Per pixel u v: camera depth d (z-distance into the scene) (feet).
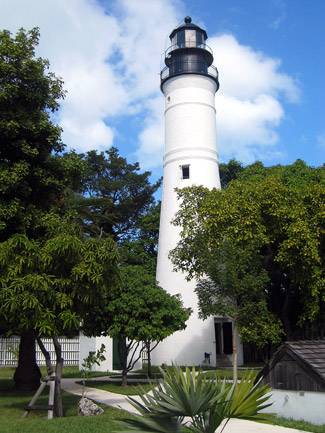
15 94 48.32
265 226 70.18
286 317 79.97
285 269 74.33
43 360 89.30
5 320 40.19
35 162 51.11
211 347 87.86
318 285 68.18
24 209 49.03
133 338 59.52
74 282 38.68
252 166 97.71
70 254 38.22
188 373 17.01
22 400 49.80
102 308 58.70
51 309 37.93
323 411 34.32
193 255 71.20
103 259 39.42
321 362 36.09
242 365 89.92
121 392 54.13
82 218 104.42
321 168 91.56
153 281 63.57
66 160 53.21
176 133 97.91
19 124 48.06
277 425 34.60
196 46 99.91
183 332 88.22
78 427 33.88
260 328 60.64
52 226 43.93
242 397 16.35
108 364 83.35
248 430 32.71
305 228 66.69
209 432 16.03
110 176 132.57
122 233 133.18
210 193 72.69
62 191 54.03
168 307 62.03
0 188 46.32
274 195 69.31
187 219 73.41
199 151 96.32
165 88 102.32
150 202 133.18
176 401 15.60
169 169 97.81
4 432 32.63
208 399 15.48
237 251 59.52
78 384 63.57
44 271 38.34
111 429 32.94
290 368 37.86
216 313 58.59
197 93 98.68
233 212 67.21
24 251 37.88
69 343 91.35
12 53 48.83
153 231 127.75
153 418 15.75
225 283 57.77
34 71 49.90
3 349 88.53
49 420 37.06
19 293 35.86
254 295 61.00
